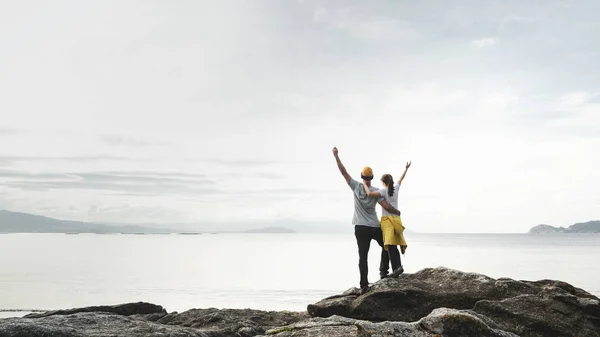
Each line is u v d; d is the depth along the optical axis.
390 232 10.75
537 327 9.29
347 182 11.02
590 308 9.52
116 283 68.00
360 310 10.17
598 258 129.62
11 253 158.00
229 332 9.28
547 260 120.00
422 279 11.59
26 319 7.68
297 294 56.72
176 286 64.94
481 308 9.80
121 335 7.50
